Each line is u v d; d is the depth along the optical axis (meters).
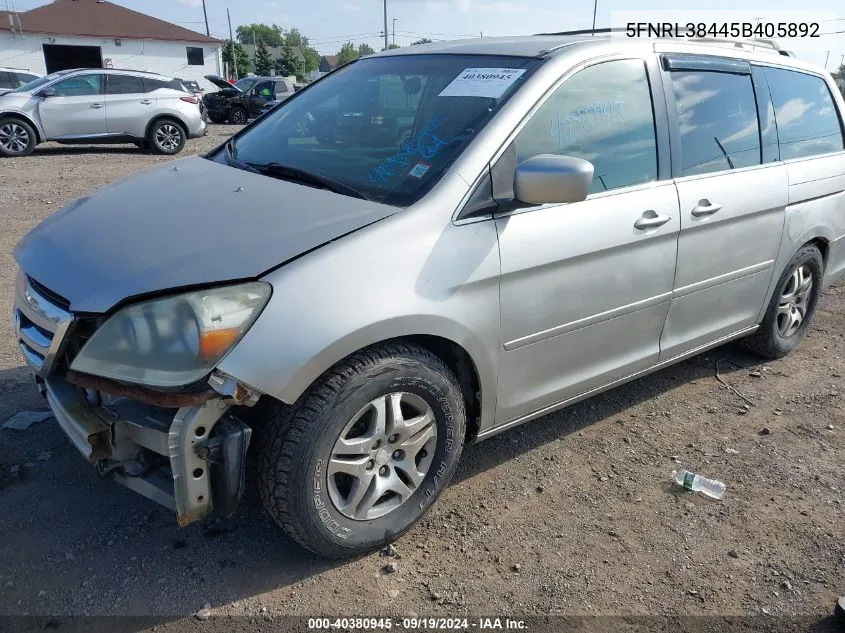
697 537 3.00
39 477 3.15
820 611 2.63
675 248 3.49
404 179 2.81
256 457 2.50
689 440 3.77
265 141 3.57
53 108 13.50
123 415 2.40
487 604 2.58
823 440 3.82
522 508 3.14
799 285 4.61
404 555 2.81
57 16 36.59
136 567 2.67
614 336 3.38
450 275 2.64
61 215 3.05
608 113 3.25
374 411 2.59
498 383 2.96
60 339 2.39
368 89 3.53
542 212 2.93
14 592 2.52
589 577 2.74
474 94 3.05
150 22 39.22
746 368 4.69
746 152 3.95
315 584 2.63
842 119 4.77
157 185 3.16
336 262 2.42
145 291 2.27
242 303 2.27
